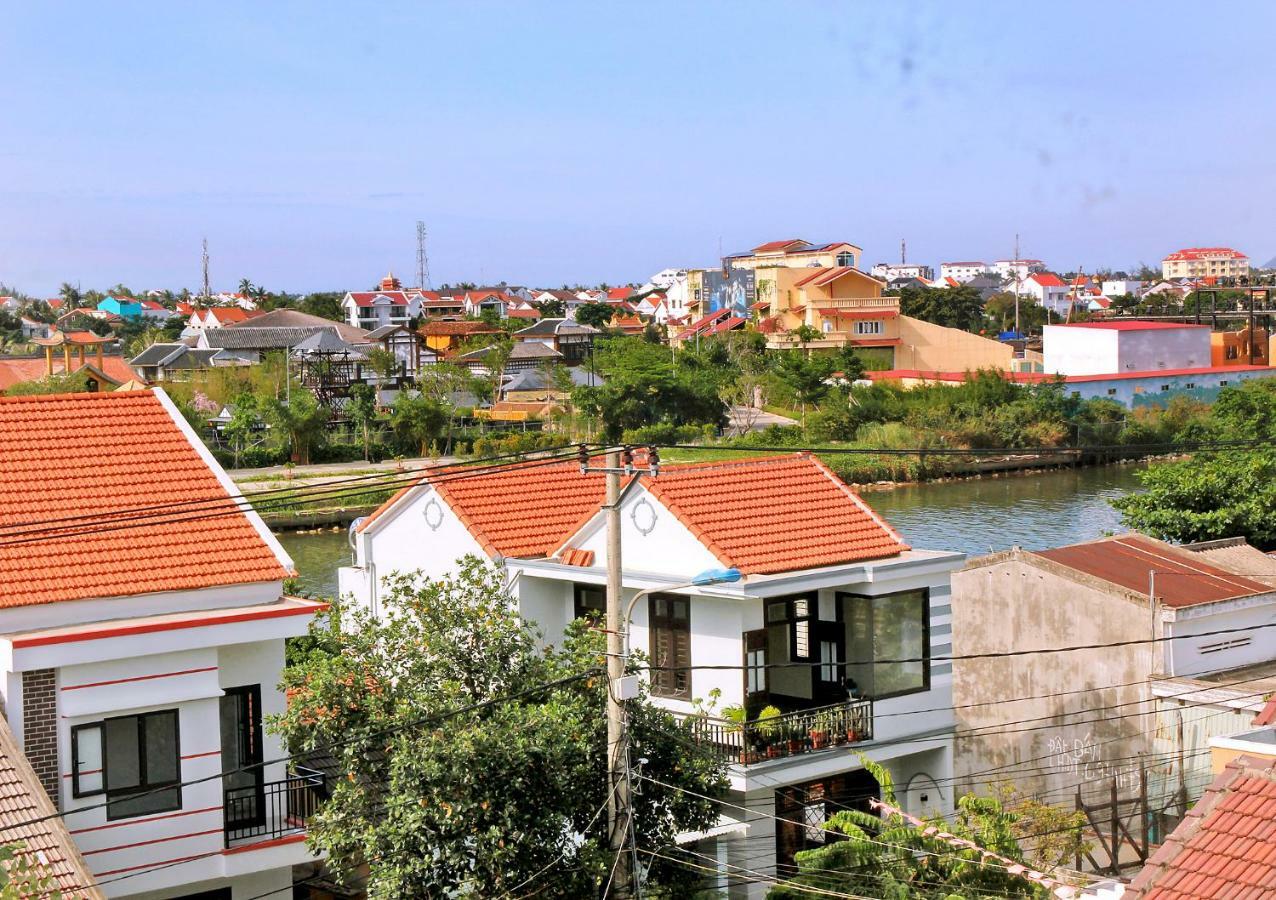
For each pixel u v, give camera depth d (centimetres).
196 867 2125
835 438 9975
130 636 2075
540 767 1867
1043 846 2495
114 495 2356
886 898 2117
